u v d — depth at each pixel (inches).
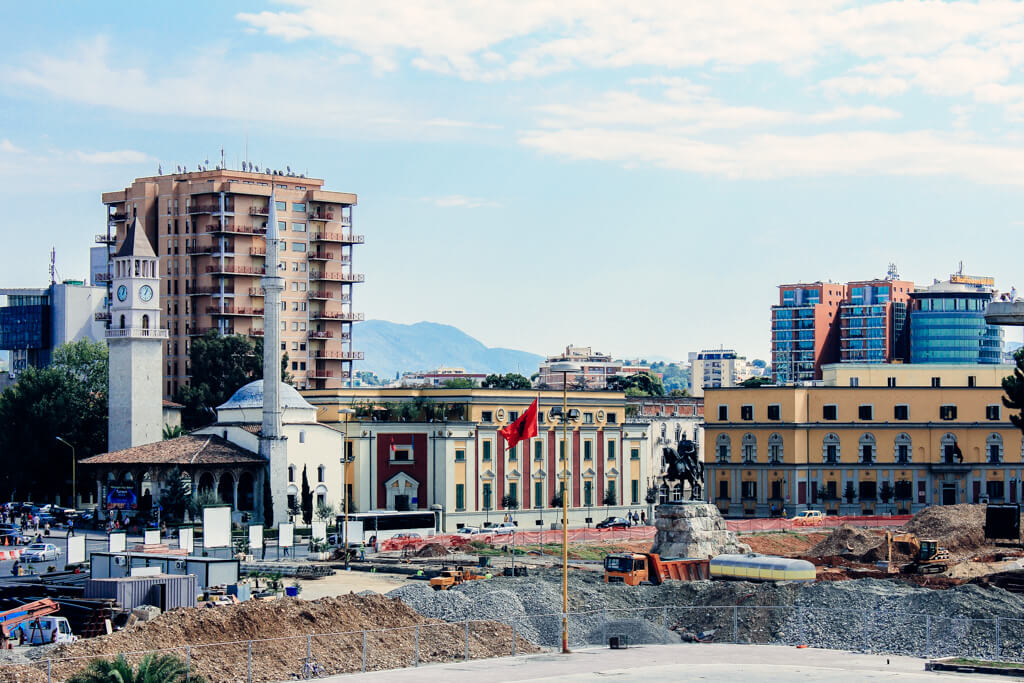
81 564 5064.0
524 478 7559.1
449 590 4077.3
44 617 3585.1
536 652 3484.3
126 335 7583.7
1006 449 7539.4
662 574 4537.4
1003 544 5787.4
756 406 7667.3
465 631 3427.7
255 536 5511.8
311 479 7135.8
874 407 7578.7
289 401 7190.0
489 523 7155.5
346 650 3267.7
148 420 7642.7
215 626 3235.7
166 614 3287.4
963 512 6028.5
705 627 3897.6
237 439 7150.6
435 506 7116.1
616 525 7283.5
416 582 4788.4
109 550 4815.5
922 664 3341.5
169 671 2701.8
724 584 4197.8
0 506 7662.4
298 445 7091.5
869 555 5334.6
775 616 3846.0
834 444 7583.7
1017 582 4439.0
